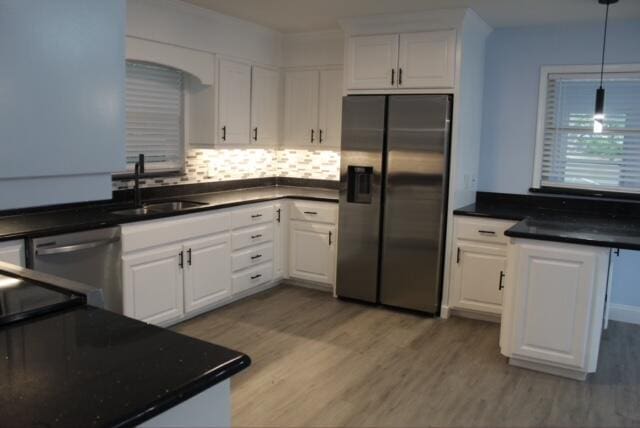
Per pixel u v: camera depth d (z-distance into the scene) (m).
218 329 3.88
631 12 3.80
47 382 1.14
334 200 4.59
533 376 3.23
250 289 4.68
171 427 1.16
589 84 4.26
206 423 1.24
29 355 1.28
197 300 3.98
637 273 4.21
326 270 4.73
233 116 4.57
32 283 1.82
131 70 4.12
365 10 4.00
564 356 3.13
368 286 4.46
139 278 3.49
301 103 4.99
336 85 4.78
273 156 5.54
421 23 4.02
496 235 4.02
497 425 2.69
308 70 4.92
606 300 4.07
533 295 3.16
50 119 1.00
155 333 1.44
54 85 1.00
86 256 3.17
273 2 3.86
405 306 4.33
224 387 1.29
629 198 4.12
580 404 2.90
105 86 1.09
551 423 2.71
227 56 4.45
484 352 3.57
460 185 4.23
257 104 4.82
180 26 3.99
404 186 4.20
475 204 4.56
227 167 5.02
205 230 3.97
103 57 1.08
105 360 1.26
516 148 4.54
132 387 1.12
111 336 1.41
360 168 4.40
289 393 2.96
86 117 1.06
